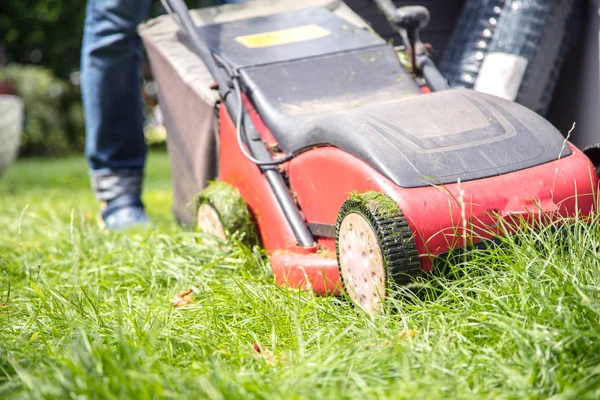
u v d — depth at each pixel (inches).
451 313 85.4
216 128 136.2
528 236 94.1
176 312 101.8
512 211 94.9
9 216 202.2
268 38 139.9
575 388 66.8
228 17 150.2
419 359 76.1
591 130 145.3
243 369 76.7
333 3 151.2
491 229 94.3
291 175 117.3
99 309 106.8
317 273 104.1
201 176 142.7
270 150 123.5
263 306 97.7
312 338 83.9
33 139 664.4
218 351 82.8
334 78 129.0
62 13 740.0
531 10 147.9
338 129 105.3
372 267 91.7
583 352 74.8
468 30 156.3
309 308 97.0
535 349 74.5
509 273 89.9
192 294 113.3
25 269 132.0
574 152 102.6
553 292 84.0
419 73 135.2
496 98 110.5
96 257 144.0
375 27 177.0
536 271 88.0
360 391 70.5
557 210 96.2
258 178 120.6
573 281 83.3
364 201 92.5
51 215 189.6
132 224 175.3
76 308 100.7
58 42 751.7
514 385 70.6
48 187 340.8
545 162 99.9
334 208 106.9
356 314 94.7
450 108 106.6
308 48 135.0
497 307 84.0
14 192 303.9
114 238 153.9
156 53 153.3
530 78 146.6
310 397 68.4
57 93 689.0
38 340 92.2
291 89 127.3
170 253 132.1
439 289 90.9
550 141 102.9
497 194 95.3
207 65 133.6
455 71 154.3
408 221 91.7
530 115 107.0
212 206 126.4
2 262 139.3
